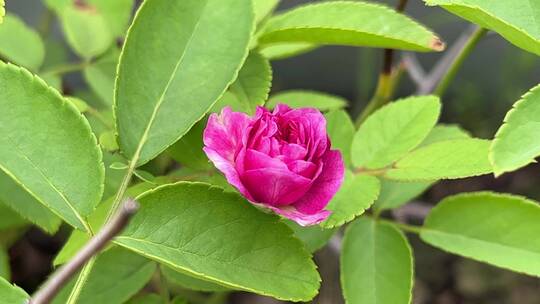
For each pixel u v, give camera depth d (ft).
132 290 1.11
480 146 1.02
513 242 1.10
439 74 1.63
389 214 1.59
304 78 2.40
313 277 0.93
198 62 0.97
